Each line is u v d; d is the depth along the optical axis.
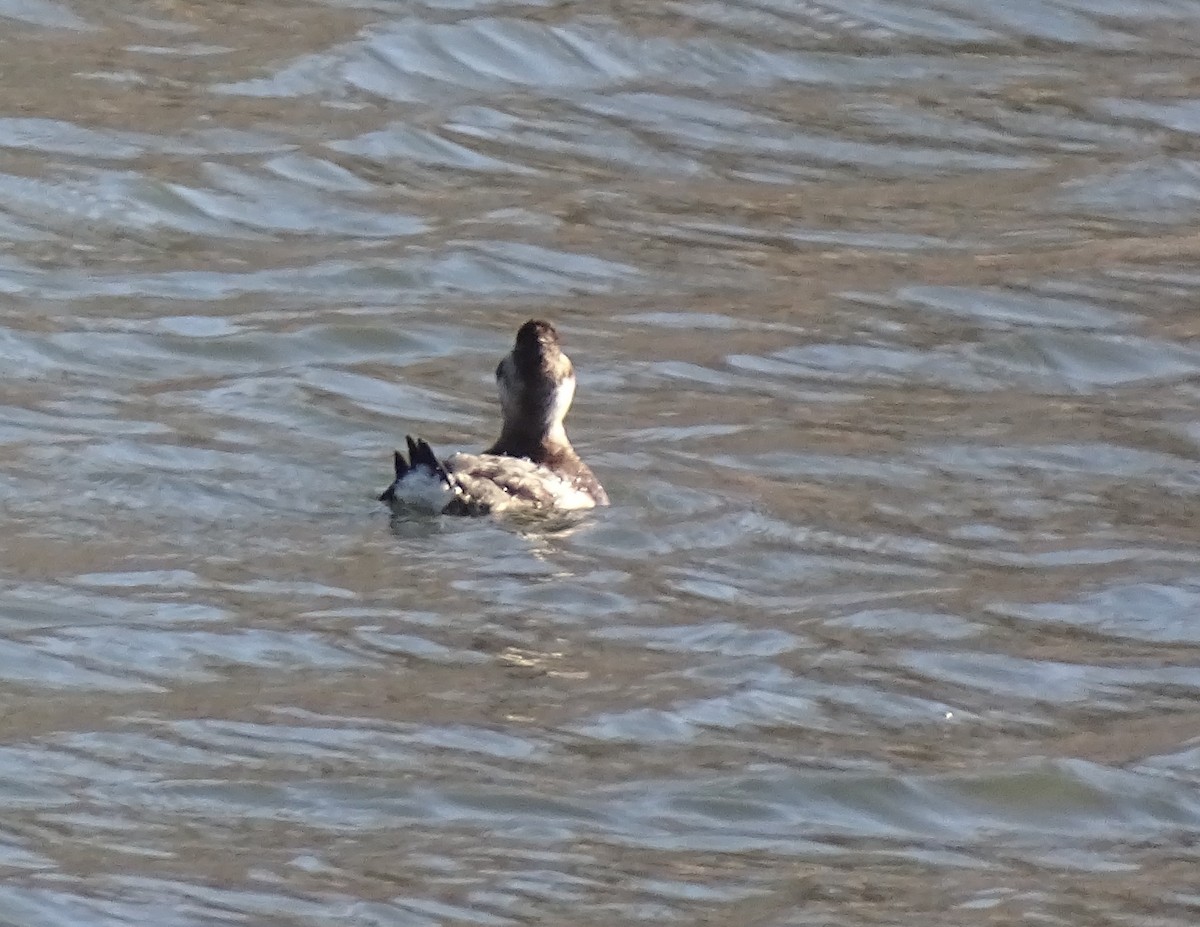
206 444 18.56
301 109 26.23
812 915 12.12
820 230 24.92
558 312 22.53
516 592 15.91
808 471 18.97
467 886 12.16
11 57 26.66
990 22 30.33
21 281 22.11
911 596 16.39
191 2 28.47
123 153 24.83
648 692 14.59
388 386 20.41
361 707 14.14
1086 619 16.17
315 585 15.81
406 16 28.42
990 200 25.98
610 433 19.64
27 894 11.75
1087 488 18.88
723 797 13.32
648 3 29.45
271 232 23.81
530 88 27.50
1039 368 21.91
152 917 11.63
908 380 21.47
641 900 12.17
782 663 15.12
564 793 13.23
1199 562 17.27
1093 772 13.79
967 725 14.45
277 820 12.76
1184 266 24.34
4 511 16.88
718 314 22.66
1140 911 12.38
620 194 25.36
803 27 29.58
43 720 13.77
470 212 24.56
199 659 14.68
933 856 12.91
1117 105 28.31
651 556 16.75
